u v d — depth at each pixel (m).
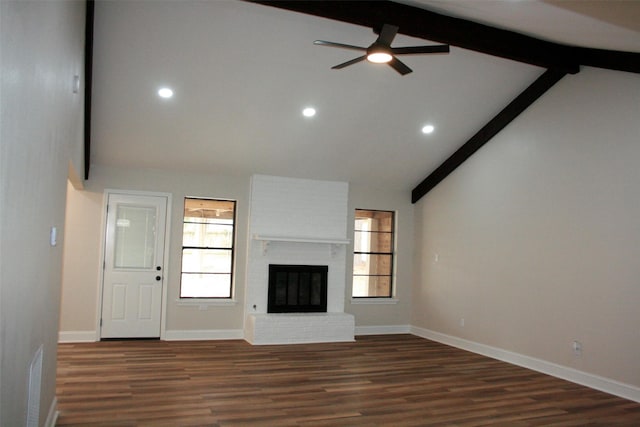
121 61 5.09
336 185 7.91
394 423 4.05
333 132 6.63
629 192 5.03
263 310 7.42
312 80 5.62
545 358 5.86
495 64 5.72
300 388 4.92
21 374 2.23
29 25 1.97
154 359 5.89
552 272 5.84
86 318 6.77
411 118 6.51
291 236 7.38
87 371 5.27
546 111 6.03
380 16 4.55
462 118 6.64
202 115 6.02
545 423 4.17
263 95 5.77
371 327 8.19
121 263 6.95
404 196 8.46
